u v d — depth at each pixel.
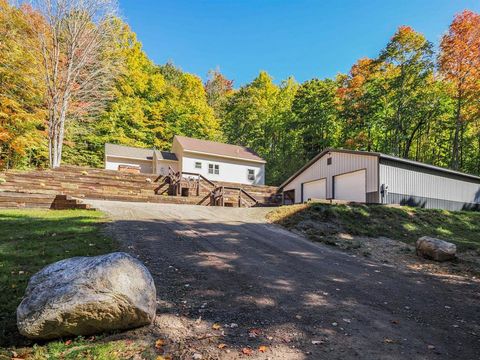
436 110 27.25
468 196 18.59
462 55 23.31
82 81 20.64
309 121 34.47
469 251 8.45
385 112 29.06
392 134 29.94
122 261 3.47
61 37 18.83
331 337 3.54
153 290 3.62
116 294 3.18
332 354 3.18
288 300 4.55
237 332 3.53
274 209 12.27
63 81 19.20
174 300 4.25
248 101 44.38
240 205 18.64
